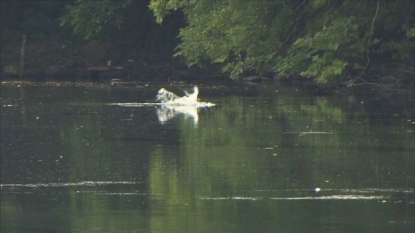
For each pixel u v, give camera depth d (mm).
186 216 45688
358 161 57219
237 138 66625
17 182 53406
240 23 97000
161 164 57594
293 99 93062
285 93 99750
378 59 106438
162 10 102188
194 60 107000
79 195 50156
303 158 58469
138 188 51438
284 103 89312
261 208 46906
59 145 64625
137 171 55719
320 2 90938
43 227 44125
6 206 48000
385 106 85188
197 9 103125
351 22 90562
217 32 101812
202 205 47656
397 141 64062
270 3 96312
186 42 105625
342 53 90375
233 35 96625
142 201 48625
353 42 90938
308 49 92875
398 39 99688
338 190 50125
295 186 51125
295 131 69312
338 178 52812
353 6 92625
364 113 79688
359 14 92188
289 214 45656
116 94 99062
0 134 69875
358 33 90875
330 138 65812
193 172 55094
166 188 51281
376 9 91812
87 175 54875
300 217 45031
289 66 93125
